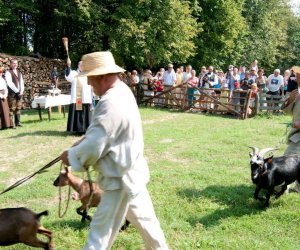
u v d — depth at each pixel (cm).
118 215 351
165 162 827
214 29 2678
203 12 2639
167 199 604
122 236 479
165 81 1734
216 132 1154
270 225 520
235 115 1508
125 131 336
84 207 501
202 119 1412
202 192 637
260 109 1519
